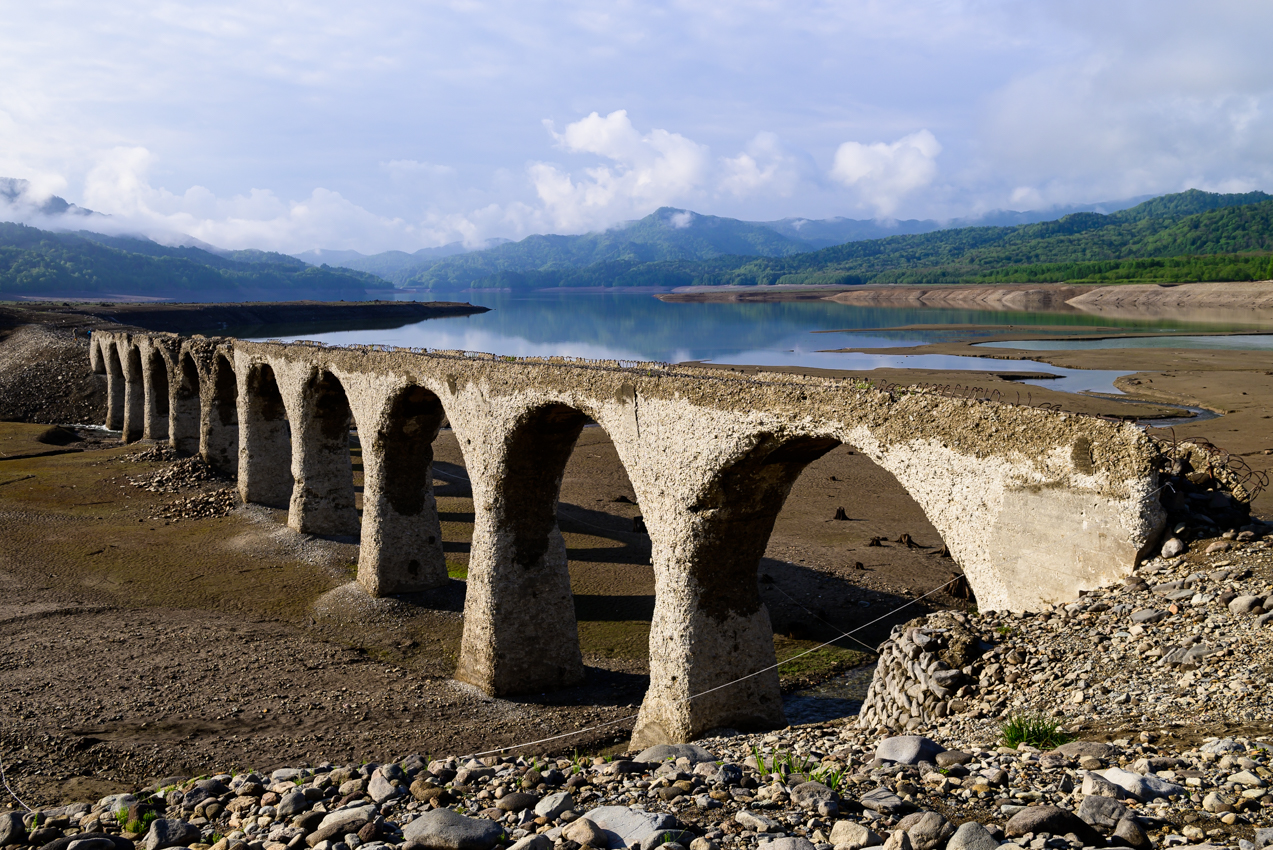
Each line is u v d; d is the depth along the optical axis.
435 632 24.20
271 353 33.12
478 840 7.83
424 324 167.75
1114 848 6.21
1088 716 9.22
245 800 10.61
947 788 7.92
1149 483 10.59
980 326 127.81
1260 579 10.05
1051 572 11.38
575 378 17.67
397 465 26.11
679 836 7.50
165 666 21.14
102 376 64.62
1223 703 8.60
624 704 19.89
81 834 10.01
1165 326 119.44
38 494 38.88
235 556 30.48
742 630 15.98
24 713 18.16
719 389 14.62
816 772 9.14
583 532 33.59
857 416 13.11
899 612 25.39
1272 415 48.00
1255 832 6.07
